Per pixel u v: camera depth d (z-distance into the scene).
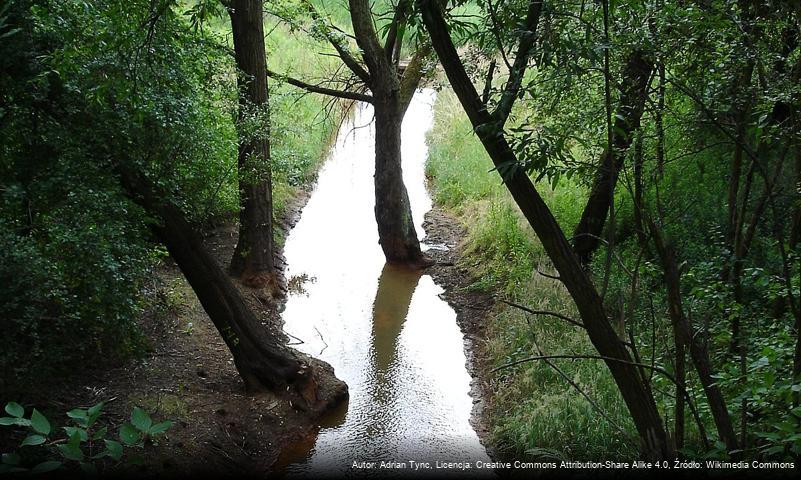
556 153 4.40
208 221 12.85
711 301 6.58
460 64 4.55
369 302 11.81
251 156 10.71
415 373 9.54
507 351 9.48
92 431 6.43
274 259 13.05
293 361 8.43
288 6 12.55
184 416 7.29
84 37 5.41
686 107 8.13
